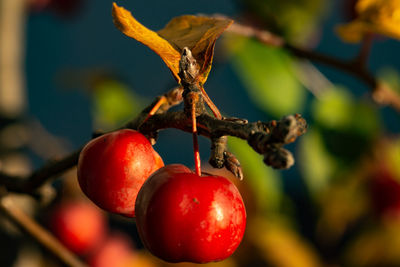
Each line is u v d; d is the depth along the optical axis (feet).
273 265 1.54
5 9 1.39
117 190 0.84
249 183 1.32
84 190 0.86
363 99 1.23
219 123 0.81
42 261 1.37
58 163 0.93
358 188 1.30
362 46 1.11
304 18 1.30
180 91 0.86
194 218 0.81
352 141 1.21
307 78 1.25
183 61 0.82
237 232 0.82
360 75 1.13
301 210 1.63
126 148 0.84
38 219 1.49
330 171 1.22
